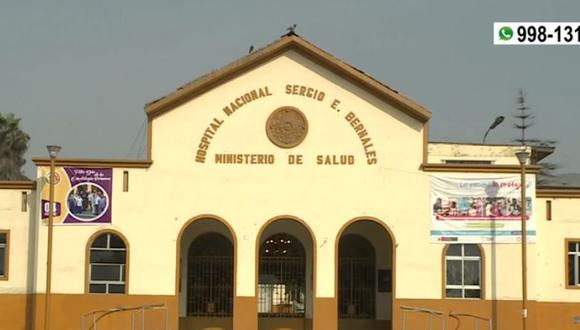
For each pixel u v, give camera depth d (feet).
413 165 112.98
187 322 120.98
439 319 111.24
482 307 111.45
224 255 122.62
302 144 113.29
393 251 111.86
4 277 114.21
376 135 113.39
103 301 110.83
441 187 112.68
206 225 122.01
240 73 114.32
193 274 122.21
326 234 111.96
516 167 112.78
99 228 111.75
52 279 110.83
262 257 123.54
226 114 113.70
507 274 112.06
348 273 125.08
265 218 112.37
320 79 114.11
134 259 111.34
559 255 115.44
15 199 115.34
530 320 111.14
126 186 112.47
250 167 112.98
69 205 111.96
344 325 123.65
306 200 112.57
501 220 112.57
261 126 113.60
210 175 112.78
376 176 112.88
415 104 112.47
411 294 111.45
